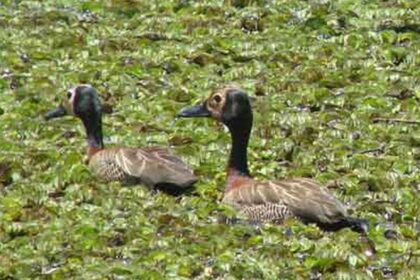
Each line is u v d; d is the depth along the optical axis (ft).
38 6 89.25
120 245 57.36
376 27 85.87
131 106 73.15
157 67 78.54
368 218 59.93
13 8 88.79
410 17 87.25
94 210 60.18
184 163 63.62
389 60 80.84
